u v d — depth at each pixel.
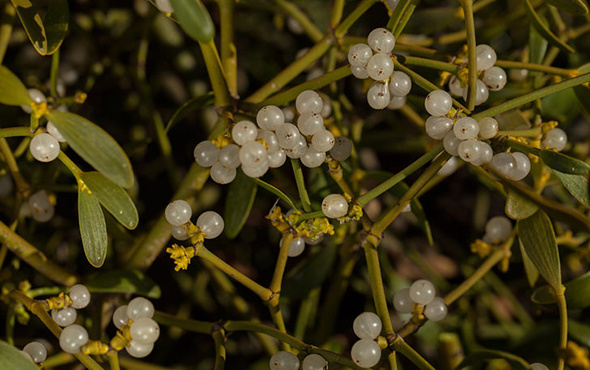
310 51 0.51
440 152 0.46
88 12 0.63
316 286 0.56
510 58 0.56
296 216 0.47
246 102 0.50
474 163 0.45
